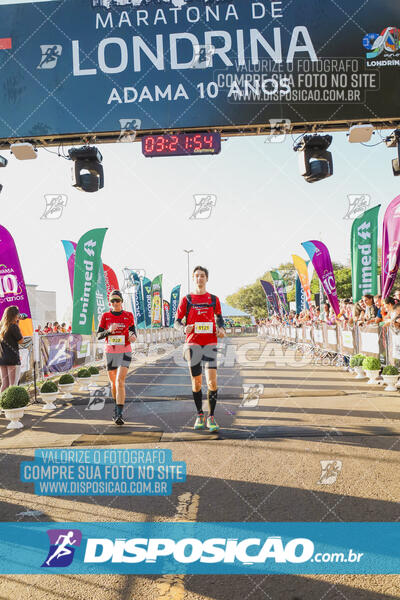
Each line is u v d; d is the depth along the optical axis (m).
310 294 17.36
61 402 7.26
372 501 2.79
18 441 4.70
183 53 6.66
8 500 3.04
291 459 3.67
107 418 5.80
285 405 6.14
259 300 59.34
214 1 6.64
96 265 10.21
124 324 5.52
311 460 3.63
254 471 3.42
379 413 5.35
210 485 3.17
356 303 10.22
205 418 5.44
